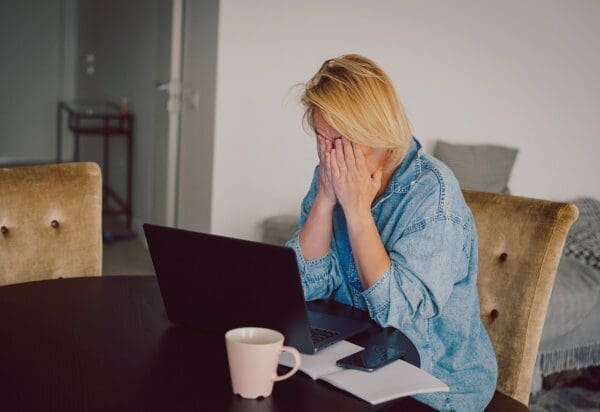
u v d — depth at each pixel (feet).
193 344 3.59
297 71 11.71
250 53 11.35
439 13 12.72
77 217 5.50
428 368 4.16
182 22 12.79
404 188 4.19
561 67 14.10
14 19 21.84
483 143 13.61
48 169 5.46
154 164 14.75
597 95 14.60
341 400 2.97
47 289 4.47
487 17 13.19
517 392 4.85
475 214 5.20
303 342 3.39
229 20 11.12
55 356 3.36
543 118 14.14
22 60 22.09
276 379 2.97
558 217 4.77
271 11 11.37
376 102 3.78
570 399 8.88
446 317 4.21
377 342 3.69
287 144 11.90
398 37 12.42
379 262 3.90
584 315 9.55
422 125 12.96
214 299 3.61
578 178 14.79
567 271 10.03
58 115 22.57
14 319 3.88
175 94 13.14
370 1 12.08
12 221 5.25
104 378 3.11
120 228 16.89
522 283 4.84
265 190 11.89
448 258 4.02
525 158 14.12
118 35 17.84
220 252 3.44
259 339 3.01
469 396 4.24
